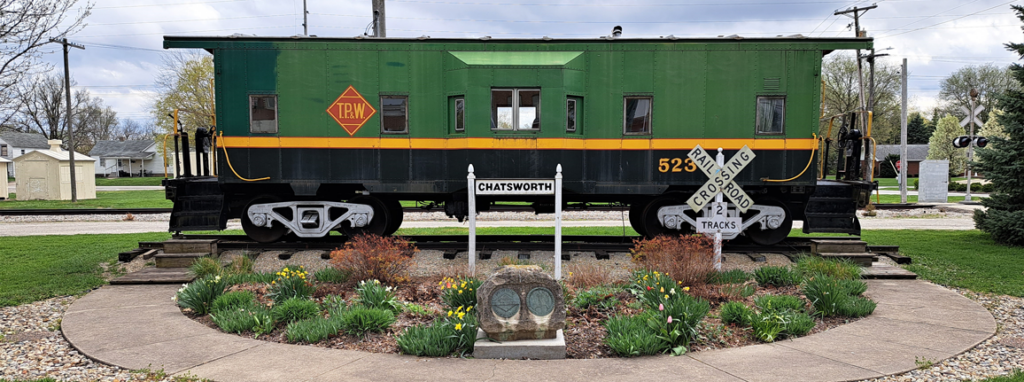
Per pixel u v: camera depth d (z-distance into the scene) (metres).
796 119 8.17
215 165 8.71
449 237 9.88
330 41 8.16
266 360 4.28
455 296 5.59
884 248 8.73
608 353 4.51
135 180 47.75
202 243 8.02
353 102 8.18
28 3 11.33
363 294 5.67
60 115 55.47
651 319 4.81
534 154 8.01
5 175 23.55
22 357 4.45
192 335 4.93
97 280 7.14
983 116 53.69
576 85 8.04
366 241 6.91
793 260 8.13
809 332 5.07
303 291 5.91
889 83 44.81
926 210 18.11
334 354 4.44
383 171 8.27
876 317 5.53
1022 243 9.83
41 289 6.64
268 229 8.97
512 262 7.72
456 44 8.08
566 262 8.05
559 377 3.93
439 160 8.19
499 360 4.32
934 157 45.12
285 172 8.31
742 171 8.26
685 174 8.24
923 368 4.15
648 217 8.74
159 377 3.94
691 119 8.18
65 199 22.86
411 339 4.50
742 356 4.41
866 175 8.93
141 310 5.78
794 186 8.42
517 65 7.90
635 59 8.11
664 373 4.02
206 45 8.16
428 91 8.14
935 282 7.23
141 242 8.82
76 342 4.73
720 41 8.12
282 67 8.18
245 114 8.25
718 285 6.60
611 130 8.17
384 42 8.12
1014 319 5.55
